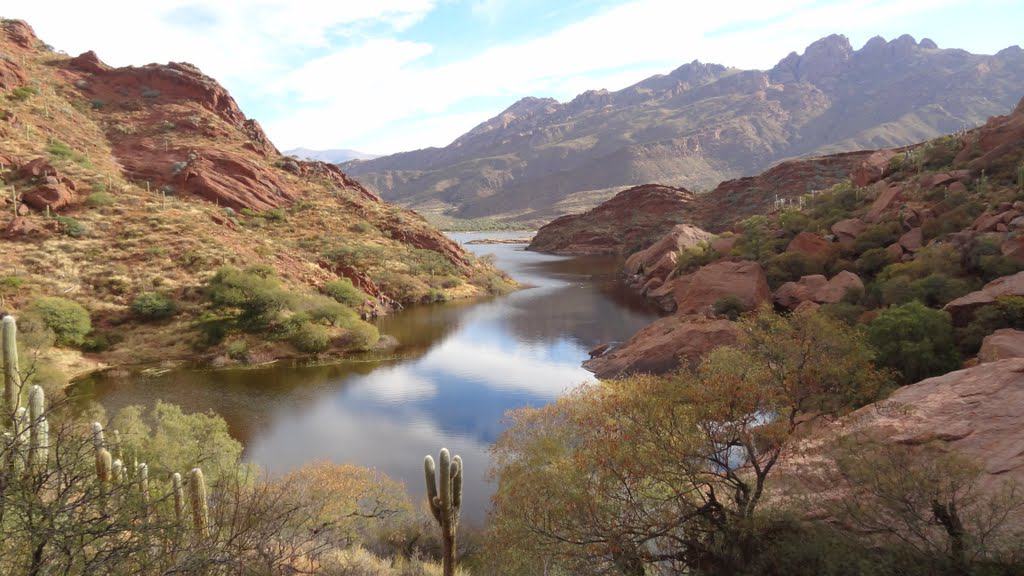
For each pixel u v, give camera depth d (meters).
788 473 12.74
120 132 97.69
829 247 59.47
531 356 50.00
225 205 86.44
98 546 5.14
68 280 49.50
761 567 10.37
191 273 55.34
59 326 42.28
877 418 14.62
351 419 33.66
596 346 53.34
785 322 15.30
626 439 13.00
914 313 30.42
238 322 49.78
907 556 9.40
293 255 71.06
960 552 9.18
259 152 110.44
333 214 97.56
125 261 54.94
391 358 48.75
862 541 10.27
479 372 44.50
